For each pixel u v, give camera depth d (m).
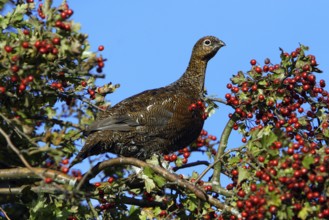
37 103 13.52
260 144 12.56
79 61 12.45
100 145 16.66
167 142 17.50
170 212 13.52
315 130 14.53
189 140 17.83
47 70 12.80
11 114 13.12
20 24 14.62
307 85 14.70
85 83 14.94
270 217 11.80
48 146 12.13
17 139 14.09
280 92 14.60
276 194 11.73
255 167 12.58
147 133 17.12
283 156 11.99
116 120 16.66
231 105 15.01
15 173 13.14
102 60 12.45
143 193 14.51
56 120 13.50
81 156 15.81
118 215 14.74
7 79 13.29
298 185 11.77
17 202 14.09
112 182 13.98
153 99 17.42
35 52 12.60
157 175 13.16
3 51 12.70
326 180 11.83
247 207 11.94
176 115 17.44
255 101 14.64
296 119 14.27
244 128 14.77
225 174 14.41
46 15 12.64
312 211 11.71
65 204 13.95
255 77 14.71
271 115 14.77
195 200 13.22
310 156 11.68
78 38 12.35
